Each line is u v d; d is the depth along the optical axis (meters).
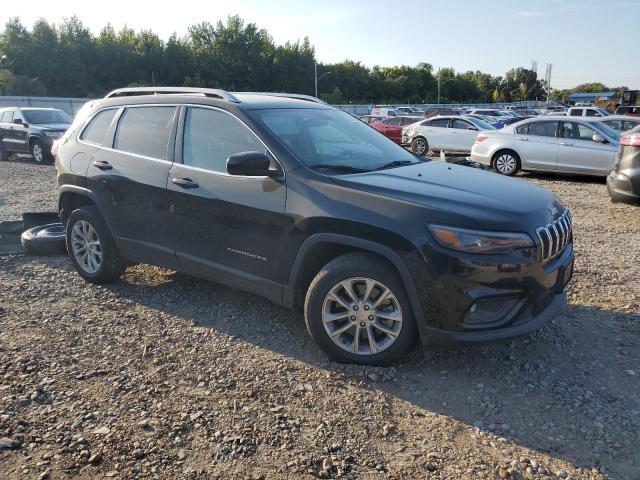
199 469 2.63
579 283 5.18
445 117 19.53
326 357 3.72
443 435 2.90
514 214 3.27
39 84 58.44
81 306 4.62
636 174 8.41
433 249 3.17
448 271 3.15
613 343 3.93
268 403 3.18
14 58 66.00
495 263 3.14
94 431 2.90
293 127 4.14
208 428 2.94
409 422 3.01
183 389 3.32
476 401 3.20
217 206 3.99
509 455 2.74
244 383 3.39
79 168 4.99
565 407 3.14
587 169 12.48
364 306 3.47
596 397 3.24
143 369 3.56
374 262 3.39
